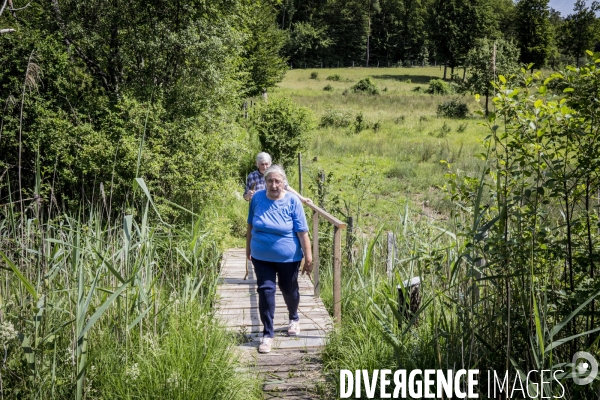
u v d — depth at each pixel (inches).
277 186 181.8
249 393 157.0
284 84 2517.2
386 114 1348.4
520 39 2220.7
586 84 135.5
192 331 175.5
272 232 183.9
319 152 794.2
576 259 143.6
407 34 4101.9
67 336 160.4
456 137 987.3
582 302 132.0
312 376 171.6
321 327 207.3
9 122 357.1
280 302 237.5
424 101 1733.5
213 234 328.8
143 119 377.1
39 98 370.0
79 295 143.3
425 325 175.3
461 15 2746.1
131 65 458.0
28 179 375.9
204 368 156.5
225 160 432.5
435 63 3929.6
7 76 378.3
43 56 384.5
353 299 233.5
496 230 144.0
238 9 493.7
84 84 430.3
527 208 145.6
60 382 145.5
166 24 449.1
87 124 372.5
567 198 145.6
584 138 141.0
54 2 449.7
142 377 150.6
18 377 145.6
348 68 3585.1
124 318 171.2
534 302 122.5
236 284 266.4
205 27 447.5
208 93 466.3
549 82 144.6
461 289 164.1
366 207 499.5
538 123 139.3
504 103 140.0
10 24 450.0
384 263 283.0
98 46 450.9
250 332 202.8
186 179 365.1
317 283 243.0
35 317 141.5
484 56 1362.0
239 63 578.9
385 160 717.9
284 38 1482.5
